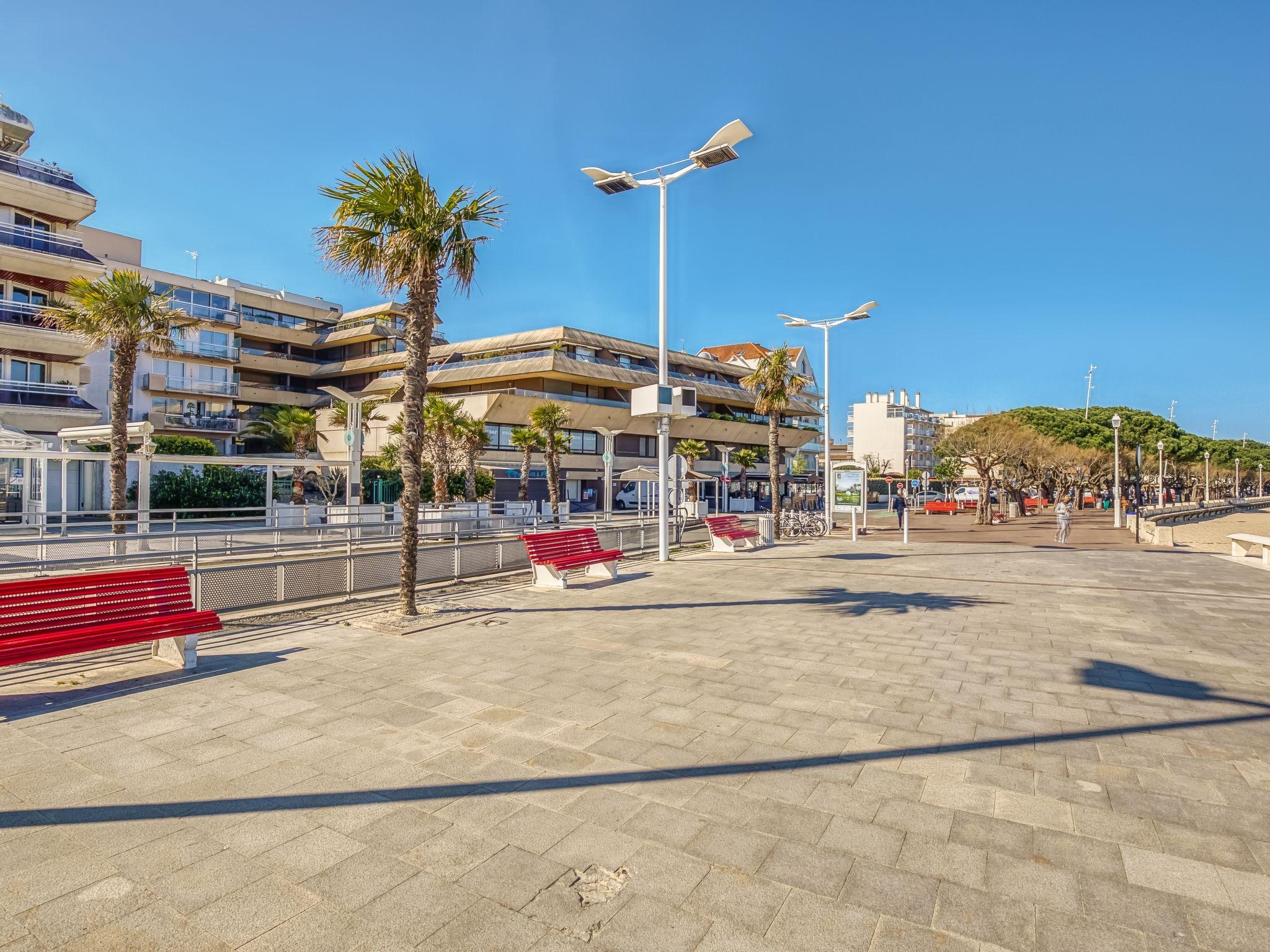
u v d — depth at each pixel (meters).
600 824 3.66
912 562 15.97
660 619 9.05
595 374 50.81
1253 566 15.45
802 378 24.86
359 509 21.39
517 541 13.24
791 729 5.07
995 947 2.71
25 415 28.47
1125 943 2.74
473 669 6.58
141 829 3.54
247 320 55.59
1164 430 64.38
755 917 2.88
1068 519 23.64
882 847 3.46
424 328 9.12
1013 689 6.09
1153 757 4.60
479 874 3.19
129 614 6.07
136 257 47.41
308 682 6.11
